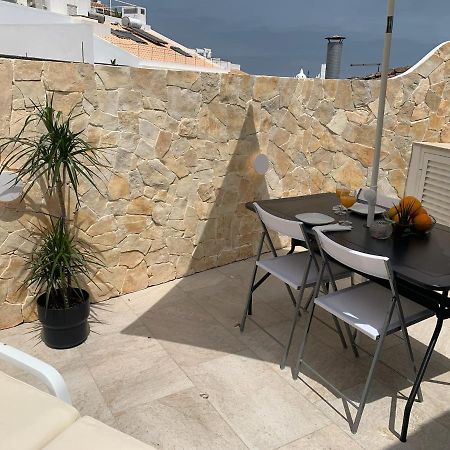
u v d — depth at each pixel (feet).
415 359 8.73
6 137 8.44
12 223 8.97
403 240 7.64
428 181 14.35
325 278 8.32
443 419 7.09
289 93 13.21
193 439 6.59
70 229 9.88
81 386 7.72
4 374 5.43
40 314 8.53
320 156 14.42
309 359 8.69
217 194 12.55
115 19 53.21
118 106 9.95
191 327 9.82
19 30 25.34
